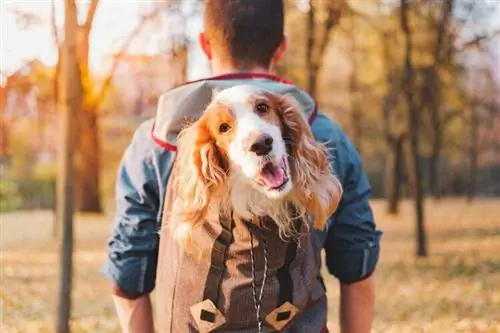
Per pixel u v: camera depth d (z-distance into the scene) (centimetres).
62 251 504
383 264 1127
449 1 1343
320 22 1412
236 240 170
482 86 2253
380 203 3070
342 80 2662
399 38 1698
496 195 3925
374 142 3244
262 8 200
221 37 200
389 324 716
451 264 1106
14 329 669
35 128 2419
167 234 180
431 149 3041
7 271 1031
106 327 683
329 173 178
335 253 201
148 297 204
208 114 174
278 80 196
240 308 171
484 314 751
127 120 2350
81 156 2111
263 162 166
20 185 2956
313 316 185
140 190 193
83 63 632
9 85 1239
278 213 171
